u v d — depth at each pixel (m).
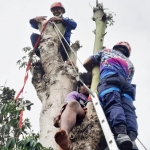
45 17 5.16
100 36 4.39
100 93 3.40
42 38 4.86
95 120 3.32
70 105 3.16
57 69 4.36
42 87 4.38
